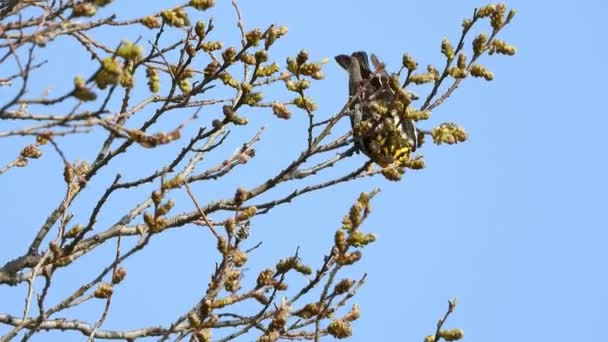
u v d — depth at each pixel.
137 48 8.77
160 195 10.24
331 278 10.27
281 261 10.46
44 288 10.39
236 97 12.59
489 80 12.14
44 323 11.27
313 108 12.20
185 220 12.08
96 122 8.65
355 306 10.93
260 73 12.41
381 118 11.51
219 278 10.32
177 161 11.82
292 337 10.63
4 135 8.36
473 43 12.18
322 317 10.55
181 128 8.96
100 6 8.98
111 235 11.84
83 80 8.13
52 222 12.01
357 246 10.30
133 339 11.41
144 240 10.41
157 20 11.02
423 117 11.38
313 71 11.98
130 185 11.40
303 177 12.37
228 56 12.01
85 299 10.57
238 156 12.43
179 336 10.27
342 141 12.11
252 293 10.52
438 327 10.90
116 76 8.36
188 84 12.41
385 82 11.87
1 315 11.41
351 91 12.77
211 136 12.72
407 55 11.99
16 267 11.72
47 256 11.50
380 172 12.16
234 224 10.37
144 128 11.66
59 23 8.99
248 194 12.22
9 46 8.48
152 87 11.88
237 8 12.02
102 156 11.88
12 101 8.05
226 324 10.73
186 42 11.78
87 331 11.39
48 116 8.90
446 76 12.06
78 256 11.62
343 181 12.17
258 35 11.95
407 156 11.95
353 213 10.30
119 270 10.70
